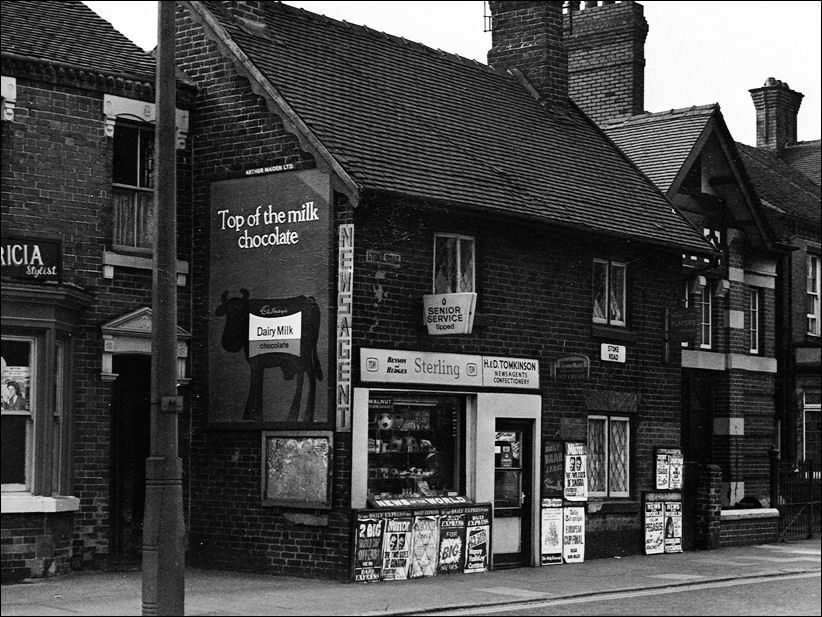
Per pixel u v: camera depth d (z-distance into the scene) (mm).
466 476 18062
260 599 14422
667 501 21438
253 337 17297
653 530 21141
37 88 16328
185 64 18375
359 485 16438
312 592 15117
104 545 16703
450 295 17062
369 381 16625
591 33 28438
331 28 20453
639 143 25453
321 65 19109
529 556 18969
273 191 17297
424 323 17359
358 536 16266
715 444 25328
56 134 16484
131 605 13578
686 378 24750
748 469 25609
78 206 16641
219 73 17984
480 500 18016
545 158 21281
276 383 17031
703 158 25219
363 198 16344
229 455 17500
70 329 16328
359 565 16266
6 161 15977
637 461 21031
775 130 34656
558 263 19703
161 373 12430
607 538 20344
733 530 22969
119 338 16922
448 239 18203
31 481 15734
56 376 16219
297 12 20000
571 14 28812
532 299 19203
